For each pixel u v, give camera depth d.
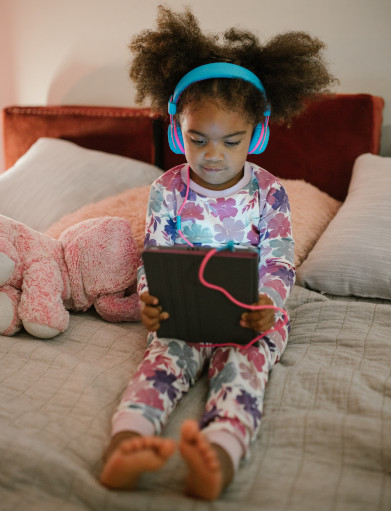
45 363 0.98
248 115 0.90
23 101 2.15
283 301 0.93
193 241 1.04
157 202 1.05
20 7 1.99
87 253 1.17
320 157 1.67
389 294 1.20
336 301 1.19
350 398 0.85
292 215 1.43
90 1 1.88
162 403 0.81
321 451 0.77
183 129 0.93
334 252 1.28
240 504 0.67
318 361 0.99
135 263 1.22
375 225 1.29
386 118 1.67
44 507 0.69
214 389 0.84
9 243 1.10
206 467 0.63
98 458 0.76
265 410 0.87
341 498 0.68
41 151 1.79
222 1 1.70
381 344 1.01
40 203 1.62
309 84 1.00
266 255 1.00
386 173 1.43
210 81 0.89
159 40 0.98
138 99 1.07
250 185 1.04
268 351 0.94
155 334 0.96
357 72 1.64
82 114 1.92
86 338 1.10
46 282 1.10
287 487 0.70
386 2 1.53
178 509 0.65
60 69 2.04
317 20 1.62
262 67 0.97
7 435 0.77
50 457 0.73
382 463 0.73
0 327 1.08
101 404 0.87
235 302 0.82
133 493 0.68
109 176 1.68
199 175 0.97
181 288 0.84
